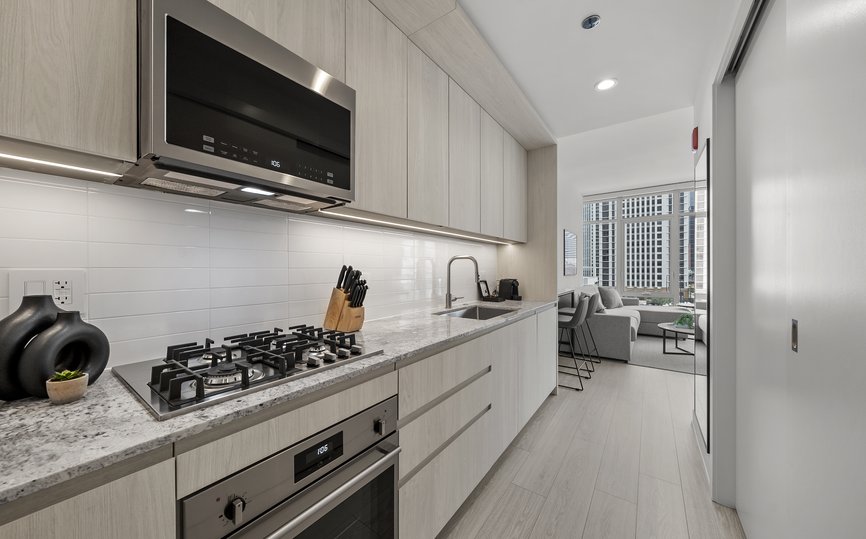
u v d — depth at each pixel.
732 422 1.74
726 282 1.79
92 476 0.56
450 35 1.74
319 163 1.18
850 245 0.74
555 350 3.26
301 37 1.21
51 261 0.92
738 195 1.73
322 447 0.94
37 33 0.69
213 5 0.89
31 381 0.75
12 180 0.87
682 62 2.16
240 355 1.13
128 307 1.06
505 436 2.10
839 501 0.78
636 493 1.83
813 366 0.92
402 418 1.25
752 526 1.44
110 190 1.03
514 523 1.62
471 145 2.34
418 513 1.33
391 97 1.62
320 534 0.93
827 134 0.85
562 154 4.45
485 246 3.30
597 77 2.33
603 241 7.42
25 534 0.49
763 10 1.34
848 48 0.75
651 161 4.78
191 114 0.84
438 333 1.60
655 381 3.69
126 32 0.81
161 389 0.79
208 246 1.26
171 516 0.64
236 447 0.75
